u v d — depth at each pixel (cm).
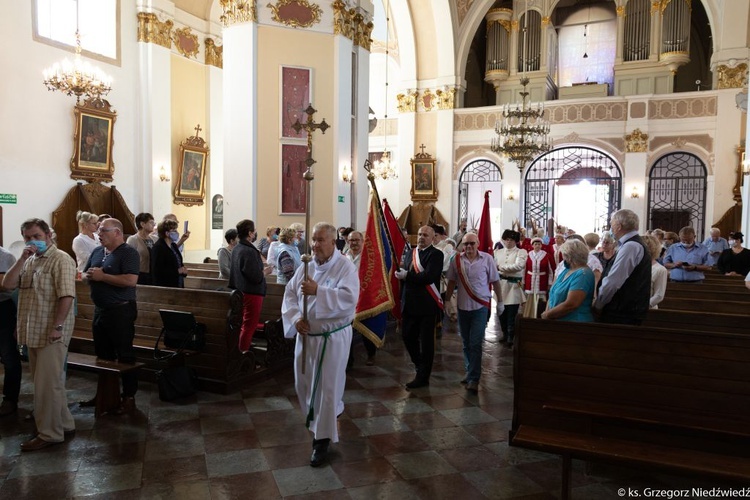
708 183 1578
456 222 1894
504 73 1939
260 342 617
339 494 327
